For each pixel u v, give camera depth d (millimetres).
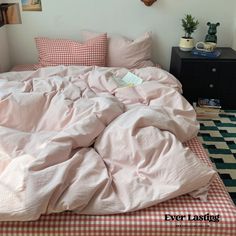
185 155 1195
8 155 1228
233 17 2695
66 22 2670
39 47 2543
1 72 2549
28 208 957
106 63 2547
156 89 1808
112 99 1626
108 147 1301
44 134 1401
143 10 2637
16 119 1499
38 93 1614
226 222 1058
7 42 2715
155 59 2854
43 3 2582
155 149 1233
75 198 1024
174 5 2627
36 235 1029
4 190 1017
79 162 1209
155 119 1363
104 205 1064
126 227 1041
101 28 2705
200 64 2477
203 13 2672
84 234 1036
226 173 1858
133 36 2748
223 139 2219
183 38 2598
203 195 1145
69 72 2168
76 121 1435
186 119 1563
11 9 2592
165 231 1052
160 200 1089
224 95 2633
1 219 977
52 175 1065
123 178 1190
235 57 2504
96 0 2584
